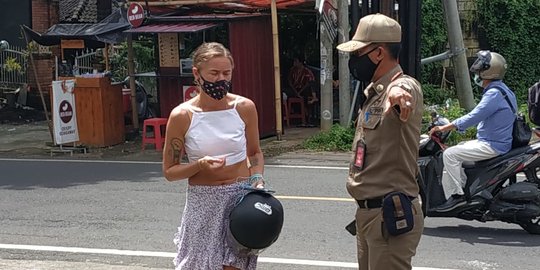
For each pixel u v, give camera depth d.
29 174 11.30
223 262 4.19
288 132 15.82
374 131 3.90
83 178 10.84
